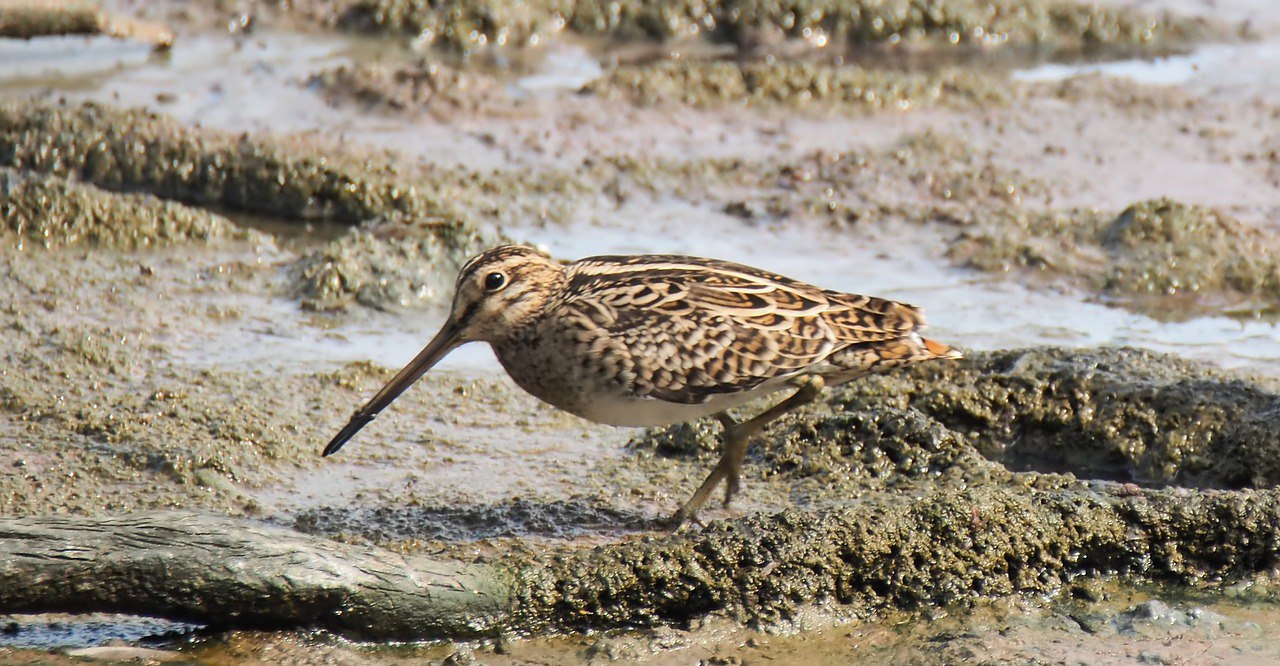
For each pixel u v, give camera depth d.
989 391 11.95
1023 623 9.52
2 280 14.23
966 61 22.80
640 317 10.34
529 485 11.10
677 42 22.97
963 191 17.47
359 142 18.20
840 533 9.69
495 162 18.05
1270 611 9.72
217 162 17.05
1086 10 23.58
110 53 21.08
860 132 19.53
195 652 8.93
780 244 16.20
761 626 9.37
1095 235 16.06
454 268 14.88
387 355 13.44
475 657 9.07
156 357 13.02
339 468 11.30
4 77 19.83
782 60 22.41
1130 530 10.15
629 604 9.45
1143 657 9.06
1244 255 15.43
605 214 16.86
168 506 10.59
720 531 9.68
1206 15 24.00
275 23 22.52
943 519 9.85
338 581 9.04
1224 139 19.22
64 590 8.80
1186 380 11.79
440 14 22.39
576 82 21.00
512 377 11.02
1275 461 11.00
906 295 14.88
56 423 11.67
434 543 10.20
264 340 13.56
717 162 18.12
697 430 11.71
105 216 15.33
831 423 11.44
